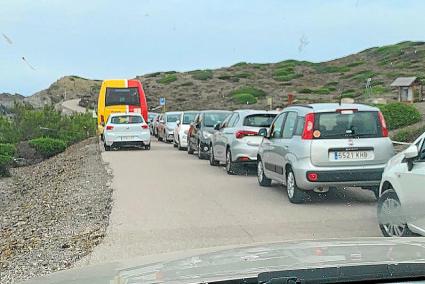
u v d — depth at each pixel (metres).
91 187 15.62
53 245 9.44
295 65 99.69
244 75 91.69
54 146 31.72
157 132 37.44
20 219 13.41
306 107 11.37
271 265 2.75
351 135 10.83
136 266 3.16
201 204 11.77
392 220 8.17
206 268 2.79
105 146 27.16
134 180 15.77
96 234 9.62
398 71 74.06
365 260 2.77
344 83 74.44
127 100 32.09
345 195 12.46
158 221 10.19
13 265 8.31
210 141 19.47
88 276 2.99
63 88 106.62
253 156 15.71
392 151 10.93
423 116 28.64
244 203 11.77
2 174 23.95
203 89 84.00
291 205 11.44
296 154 11.08
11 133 33.53
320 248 3.15
